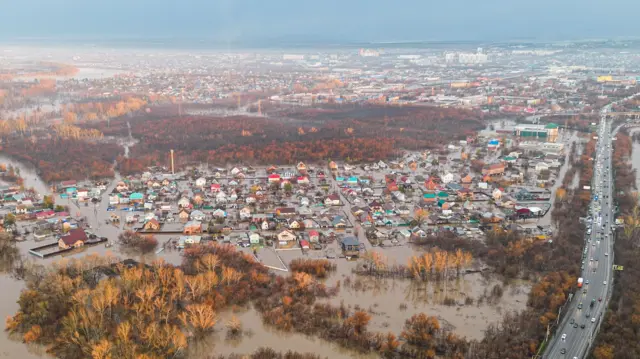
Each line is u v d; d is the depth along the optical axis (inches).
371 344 5408.5
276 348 5428.2
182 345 5211.6
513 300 6441.9
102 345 4936.0
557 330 5556.1
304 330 5713.6
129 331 5359.3
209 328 5718.5
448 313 6127.0
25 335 5457.7
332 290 6633.9
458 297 6530.5
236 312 6107.3
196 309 5703.7
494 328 5743.1
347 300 6397.6
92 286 6437.0
